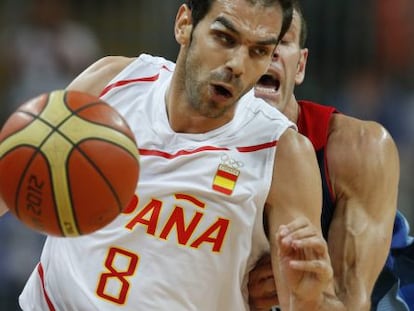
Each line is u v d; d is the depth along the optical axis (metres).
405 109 17.53
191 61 6.91
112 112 6.44
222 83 6.74
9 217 14.82
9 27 17.50
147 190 7.14
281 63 8.48
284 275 6.50
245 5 6.69
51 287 7.45
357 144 8.48
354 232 8.05
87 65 17.69
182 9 7.24
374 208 8.23
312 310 6.69
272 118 7.30
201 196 7.08
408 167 17.14
